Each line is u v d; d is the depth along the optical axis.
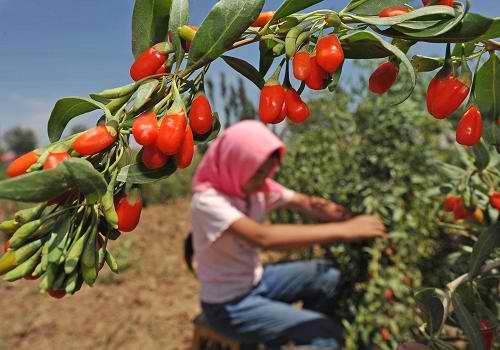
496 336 1.23
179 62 0.85
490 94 1.04
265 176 2.99
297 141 4.28
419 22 0.86
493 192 1.54
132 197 0.81
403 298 3.16
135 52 0.90
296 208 3.46
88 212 0.75
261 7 0.81
